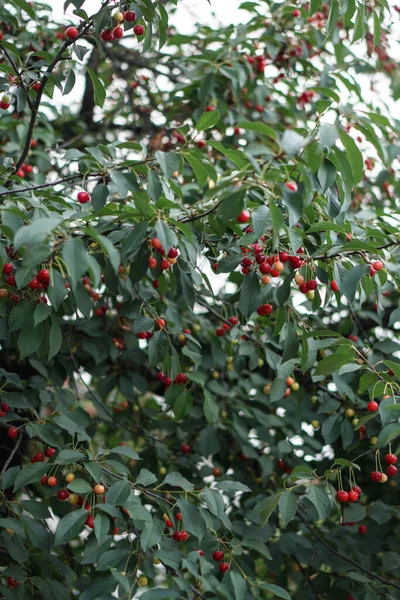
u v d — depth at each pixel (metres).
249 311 2.66
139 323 3.13
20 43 4.20
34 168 4.69
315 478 2.75
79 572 3.68
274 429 4.37
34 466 2.59
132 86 5.43
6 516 2.99
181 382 3.44
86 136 5.25
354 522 3.66
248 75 4.50
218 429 4.28
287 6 4.48
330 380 3.76
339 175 2.55
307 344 2.74
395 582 3.24
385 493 3.78
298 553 3.47
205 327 4.16
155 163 2.66
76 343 4.08
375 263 2.59
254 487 4.14
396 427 2.44
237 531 3.35
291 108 4.63
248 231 2.72
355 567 3.40
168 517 2.74
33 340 2.53
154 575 2.59
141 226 2.37
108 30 2.88
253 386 4.19
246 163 2.46
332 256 2.65
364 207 4.53
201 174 2.53
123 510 2.80
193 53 5.44
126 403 4.35
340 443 3.95
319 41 4.50
